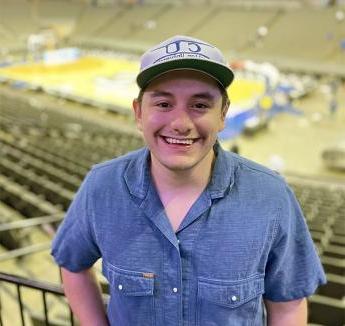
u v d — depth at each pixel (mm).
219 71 1514
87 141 13477
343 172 13492
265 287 1751
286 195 1675
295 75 24781
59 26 38625
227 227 1610
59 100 21469
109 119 18641
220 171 1646
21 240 5441
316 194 10109
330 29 27516
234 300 1610
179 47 1532
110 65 28047
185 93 1528
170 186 1659
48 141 12859
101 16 38219
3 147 10938
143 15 36188
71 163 9820
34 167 8914
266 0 31438
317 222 7172
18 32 36219
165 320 1685
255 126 16516
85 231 1820
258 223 1605
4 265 5094
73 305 2029
